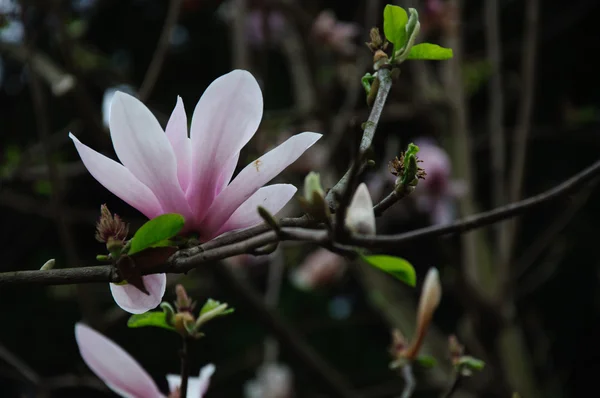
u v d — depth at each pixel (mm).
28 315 4973
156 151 1281
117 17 5289
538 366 4043
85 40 5266
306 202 1215
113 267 1258
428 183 3035
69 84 2457
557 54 5047
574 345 5238
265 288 4637
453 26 3199
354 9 4734
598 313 5105
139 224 2979
